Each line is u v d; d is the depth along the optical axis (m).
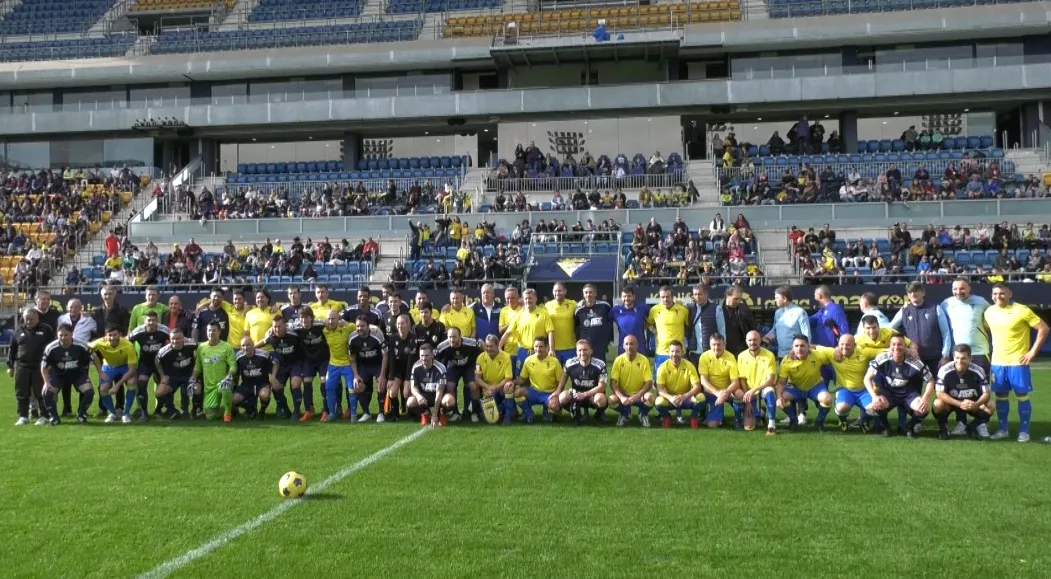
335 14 39.16
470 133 35.59
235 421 11.34
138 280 24.89
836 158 30.45
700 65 34.03
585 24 35.75
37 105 35.66
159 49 37.03
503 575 5.22
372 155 36.00
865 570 5.28
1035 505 6.74
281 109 34.16
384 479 7.68
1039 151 30.05
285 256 26.36
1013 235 24.86
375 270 26.38
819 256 24.48
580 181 30.42
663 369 10.70
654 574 5.22
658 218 27.47
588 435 10.04
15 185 32.66
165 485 7.51
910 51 32.66
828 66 32.94
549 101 32.94
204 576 5.24
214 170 36.00
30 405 12.06
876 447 9.23
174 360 11.51
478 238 26.84
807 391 10.54
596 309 11.77
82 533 6.11
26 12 41.88
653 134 32.97
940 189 27.33
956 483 7.48
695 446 9.28
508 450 9.05
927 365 10.34
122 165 35.19
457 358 11.20
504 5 38.62
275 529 6.16
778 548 5.70
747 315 11.21
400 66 34.47
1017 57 30.97
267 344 11.84
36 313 11.30
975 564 5.38
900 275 21.41
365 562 5.46
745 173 29.91
